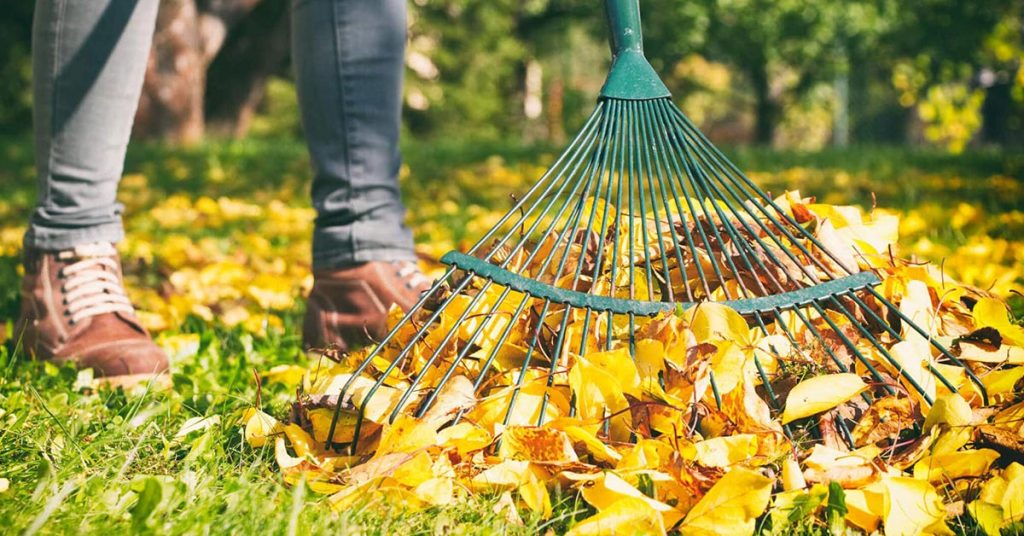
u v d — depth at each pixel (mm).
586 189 1802
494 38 29969
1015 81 16422
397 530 1419
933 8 20469
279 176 8141
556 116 34250
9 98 20062
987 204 5781
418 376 1666
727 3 21922
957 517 1483
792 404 1559
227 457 1674
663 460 1522
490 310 1807
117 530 1323
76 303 2373
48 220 2375
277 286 3311
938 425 1577
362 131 2561
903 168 8055
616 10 1936
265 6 15898
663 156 1846
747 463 1514
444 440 1555
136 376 2328
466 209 5977
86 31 2293
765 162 8883
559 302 1719
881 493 1469
